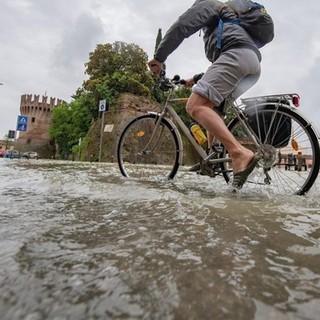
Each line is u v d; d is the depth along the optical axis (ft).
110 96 79.61
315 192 8.25
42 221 3.85
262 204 5.40
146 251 2.80
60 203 5.14
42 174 9.94
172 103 10.36
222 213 4.47
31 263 2.42
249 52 7.60
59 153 120.16
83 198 5.66
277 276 2.35
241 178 7.31
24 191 6.36
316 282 2.27
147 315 1.73
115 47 88.43
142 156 10.84
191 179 11.07
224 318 1.73
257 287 2.15
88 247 2.89
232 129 8.70
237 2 7.99
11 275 2.17
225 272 2.38
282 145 8.18
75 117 96.17
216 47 7.84
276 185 8.15
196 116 7.73
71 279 2.15
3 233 3.23
